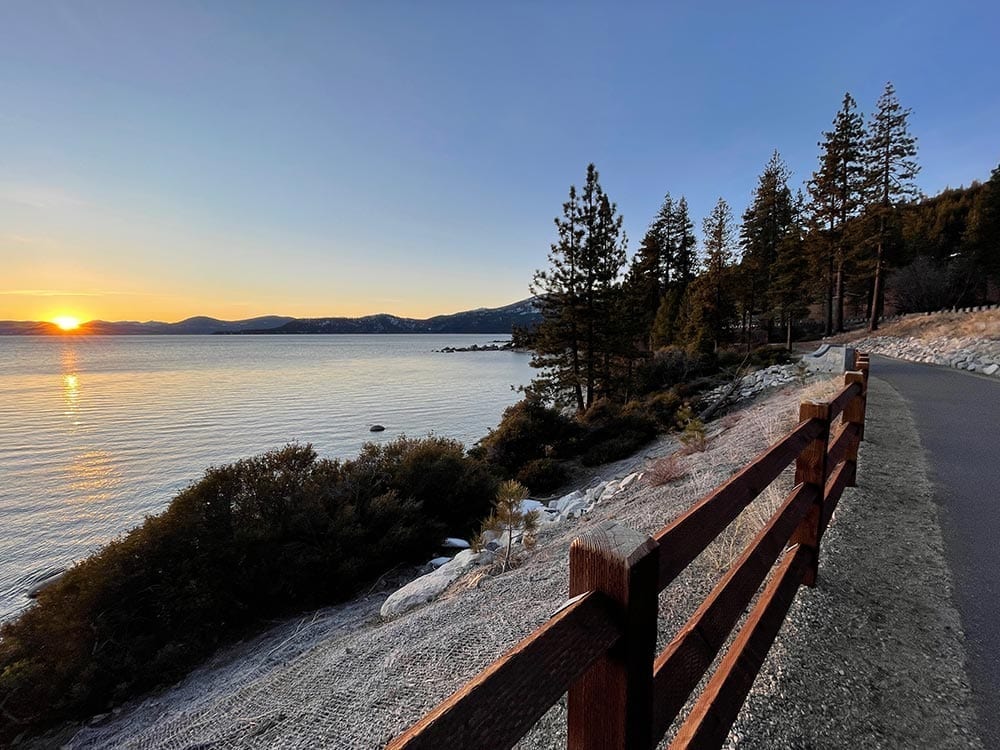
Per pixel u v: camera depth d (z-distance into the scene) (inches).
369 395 1481.3
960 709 73.0
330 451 799.7
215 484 303.1
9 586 378.0
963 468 192.4
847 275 1206.9
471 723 24.6
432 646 126.9
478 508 400.2
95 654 221.9
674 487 235.8
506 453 570.6
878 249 1072.8
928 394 370.6
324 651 168.9
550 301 810.8
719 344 1131.9
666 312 1298.0
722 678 60.1
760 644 69.7
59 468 702.5
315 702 118.2
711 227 1206.9
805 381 494.0
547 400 796.6
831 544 128.5
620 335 816.3
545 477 496.7
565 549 191.0
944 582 109.5
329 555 285.3
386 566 313.3
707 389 781.3
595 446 576.4
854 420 170.6
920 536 132.9
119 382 1825.8
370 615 225.5
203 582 256.1
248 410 1203.9
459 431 970.1
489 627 130.0
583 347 834.2
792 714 72.2
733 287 1125.7
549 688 28.9
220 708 139.6
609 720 36.0
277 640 237.1
